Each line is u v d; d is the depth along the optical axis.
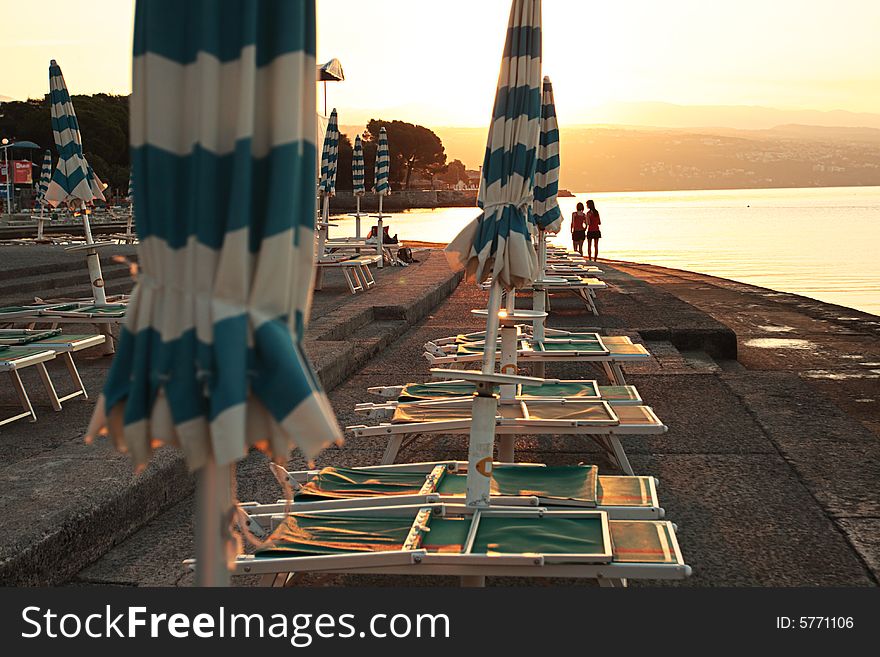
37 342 7.07
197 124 1.92
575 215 25.80
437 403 5.71
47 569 3.91
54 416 6.79
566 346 7.57
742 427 6.68
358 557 3.36
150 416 1.98
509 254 4.11
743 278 22.97
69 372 7.92
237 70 1.92
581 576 3.31
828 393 9.58
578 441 6.55
